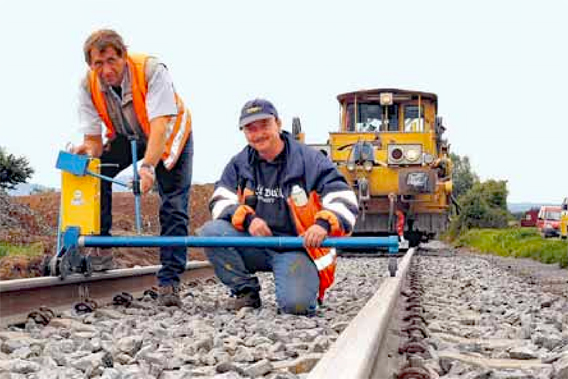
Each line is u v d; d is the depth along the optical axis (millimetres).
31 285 4871
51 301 5246
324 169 5391
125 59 5539
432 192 16328
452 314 6164
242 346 3836
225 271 5832
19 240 11961
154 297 6629
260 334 4492
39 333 4438
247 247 5379
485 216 41438
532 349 4215
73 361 3451
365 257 17375
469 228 40562
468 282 10008
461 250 26609
